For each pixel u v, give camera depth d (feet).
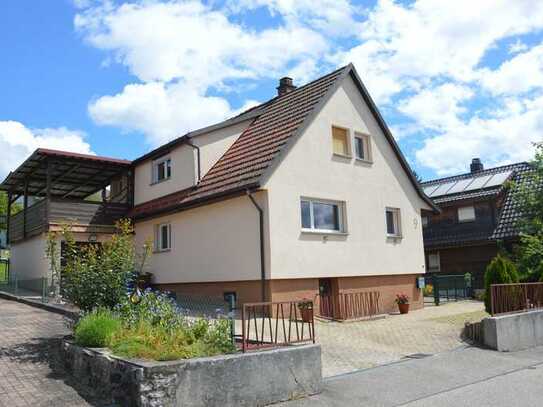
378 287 57.47
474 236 92.58
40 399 22.54
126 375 21.50
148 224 64.75
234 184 50.31
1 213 140.46
